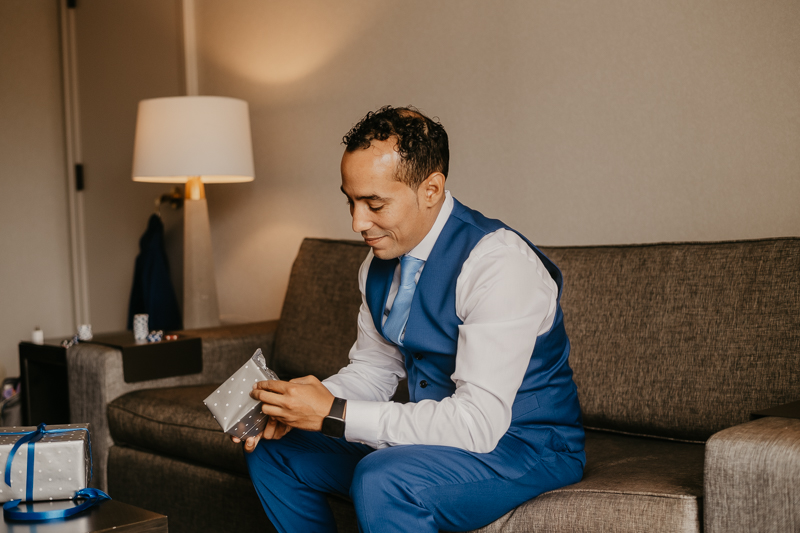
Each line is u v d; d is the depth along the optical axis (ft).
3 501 4.17
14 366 13.73
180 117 8.65
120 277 13.19
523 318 4.00
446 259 4.32
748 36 6.14
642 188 6.86
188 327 9.49
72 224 14.05
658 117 6.72
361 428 4.11
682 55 6.53
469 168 8.17
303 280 8.05
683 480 4.12
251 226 10.77
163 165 8.68
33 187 13.91
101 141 13.37
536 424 4.34
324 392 4.16
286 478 4.70
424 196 4.18
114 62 12.92
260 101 10.50
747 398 5.04
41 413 8.35
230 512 5.96
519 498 4.15
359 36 9.16
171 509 6.53
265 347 8.40
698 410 5.23
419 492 3.86
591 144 7.18
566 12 7.26
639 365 5.57
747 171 6.21
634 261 5.87
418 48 8.54
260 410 4.27
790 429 3.53
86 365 7.30
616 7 6.91
